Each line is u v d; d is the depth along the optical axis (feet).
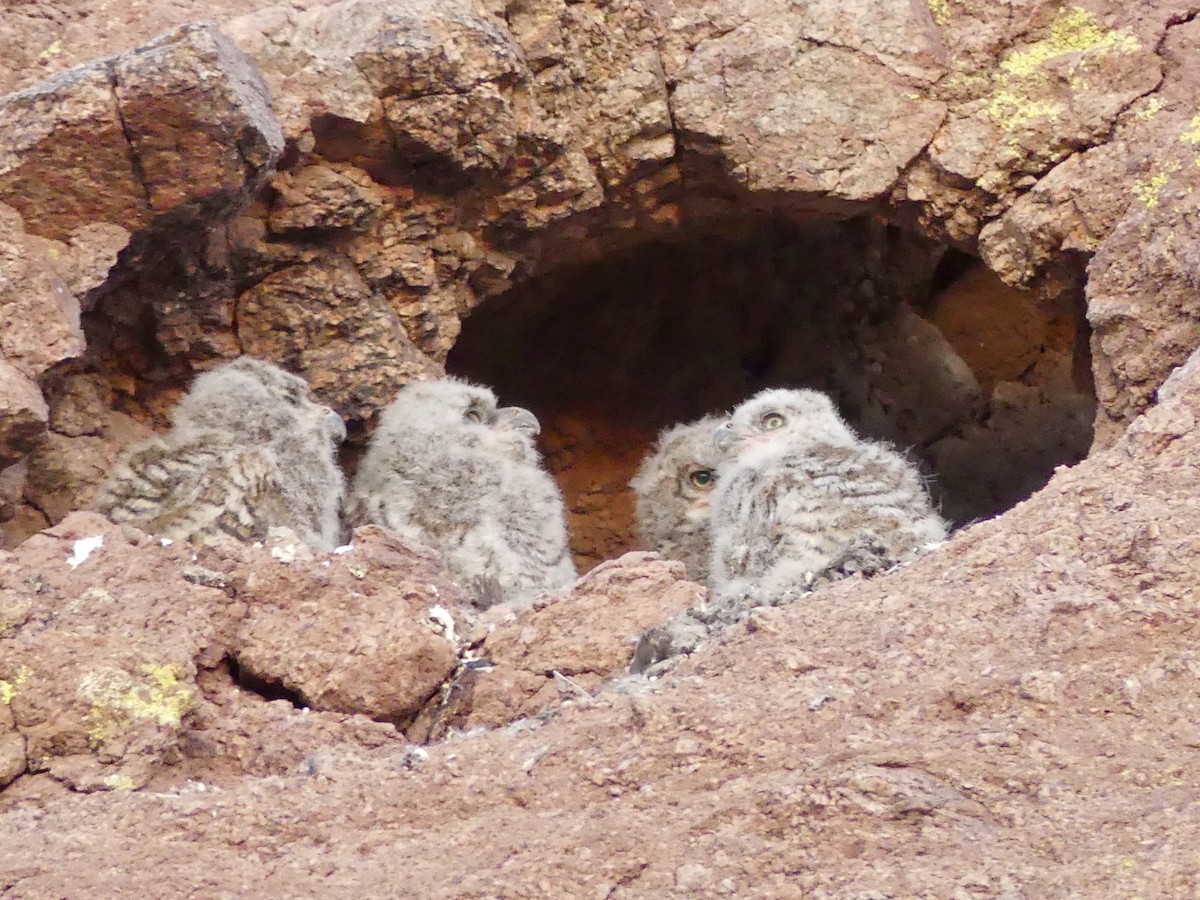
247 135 45.42
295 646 35.37
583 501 69.46
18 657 31.65
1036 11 54.39
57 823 28.02
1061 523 32.07
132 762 30.94
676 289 67.82
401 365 52.75
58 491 48.88
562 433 70.13
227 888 25.35
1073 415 68.69
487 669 36.01
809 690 28.81
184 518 45.68
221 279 51.19
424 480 49.67
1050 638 28.76
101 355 50.85
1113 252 48.42
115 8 53.26
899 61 54.24
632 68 54.39
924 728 27.27
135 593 35.78
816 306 68.90
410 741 34.99
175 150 45.11
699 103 54.34
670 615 37.06
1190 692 26.91
